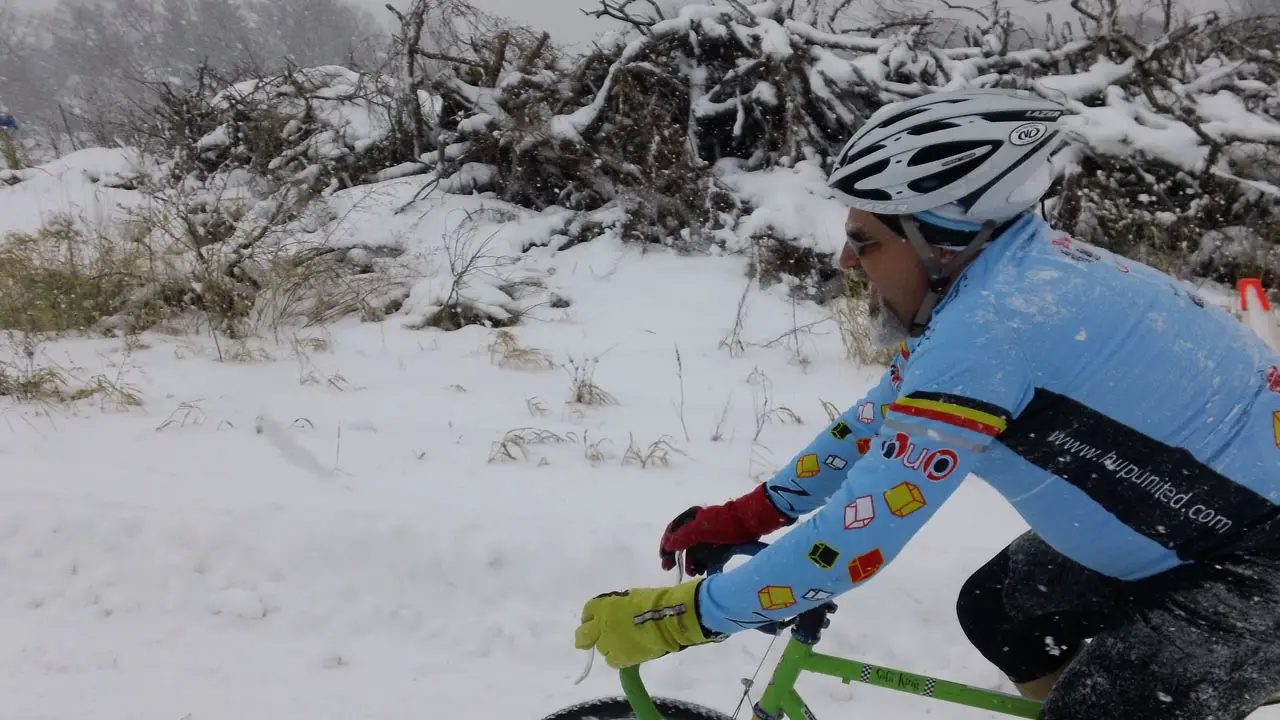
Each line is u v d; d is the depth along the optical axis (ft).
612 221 26.91
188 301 22.68
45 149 48.80
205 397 17.12
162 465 13.80
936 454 4.57
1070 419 4.71
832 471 6.23
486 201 28.17
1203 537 4.87
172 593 10.73
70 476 13.15
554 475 13.41
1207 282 23.98
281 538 11.21
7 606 10.58
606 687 9.44
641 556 10.89
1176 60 27.63
